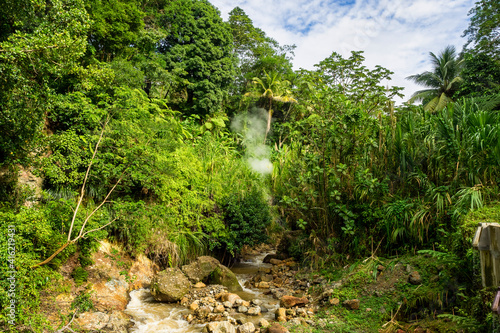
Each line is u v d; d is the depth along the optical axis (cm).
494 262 306
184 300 579
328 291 552
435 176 608
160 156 673
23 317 368
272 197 945
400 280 505
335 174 658
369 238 620
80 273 523
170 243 694
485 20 1555
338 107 695
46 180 594
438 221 542
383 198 627
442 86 1977
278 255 881
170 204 727
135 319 498
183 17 1983
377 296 500
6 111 428
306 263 716
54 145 544
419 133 655
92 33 1073
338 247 676
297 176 738
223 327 454
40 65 438
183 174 776
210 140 1038
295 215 776
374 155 674
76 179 552
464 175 568
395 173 665
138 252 640
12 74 400
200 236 758
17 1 440
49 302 437
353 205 658
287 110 2305
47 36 425
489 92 1365
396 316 445
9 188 512
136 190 703
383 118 713
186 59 1916
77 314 446
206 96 1870
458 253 439
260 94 2245
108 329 441
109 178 628
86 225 538
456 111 664
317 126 698
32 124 467
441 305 421
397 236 597
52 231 497
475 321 343
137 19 1241
